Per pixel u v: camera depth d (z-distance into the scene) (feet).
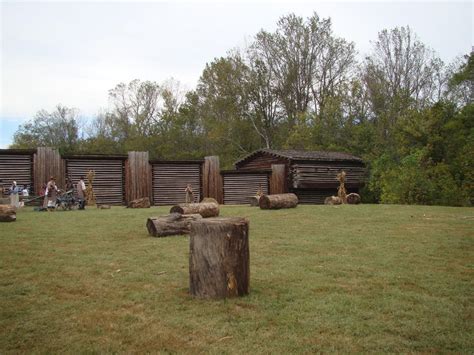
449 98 122.11
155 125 164.76
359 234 33.19
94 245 28.66
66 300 16.96
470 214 47.67
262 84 149.48
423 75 139.13
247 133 155.12
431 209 54.90
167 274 20.77
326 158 104.68
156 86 172.76
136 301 16.69
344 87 131.64
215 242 16.69
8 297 17.33
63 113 179.93
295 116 146.00
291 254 25.49
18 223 40.81
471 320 14.26
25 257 24.77
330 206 61.72
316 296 17.01
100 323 14.42
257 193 88.84
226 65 152.25
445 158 94.94
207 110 161.68
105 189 81.00
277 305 15.87
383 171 99.81
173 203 87.81
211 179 90.94
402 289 17.95
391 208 56.85
